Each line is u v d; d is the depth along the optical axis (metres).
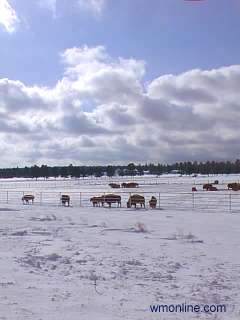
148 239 20.44
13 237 21.12
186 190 68.94
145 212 36.94
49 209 41.19
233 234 22.09
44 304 9.02
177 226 26.14
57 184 113.31
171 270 13.06
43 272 12.58
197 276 12.20
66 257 15.24
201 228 24.94
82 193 64.88
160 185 89.62
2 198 59.53
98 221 29.73
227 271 12.87
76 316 8.23
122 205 46.78
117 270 13.01
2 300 9.24
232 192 62.44
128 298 9.73
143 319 8.16
